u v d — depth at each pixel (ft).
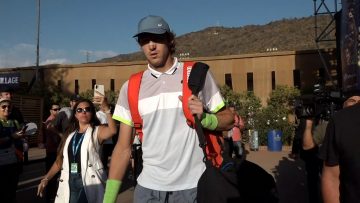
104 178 14.97
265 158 50.52
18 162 19.71
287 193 27.78
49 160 25.20
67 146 15.02
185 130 8.12
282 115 74.18
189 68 8.43
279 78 92.99
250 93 84.43
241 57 97.09
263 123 73.46
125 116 9.00
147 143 8.44
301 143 21.22
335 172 7.67
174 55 8.79
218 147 8.05
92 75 106.63
